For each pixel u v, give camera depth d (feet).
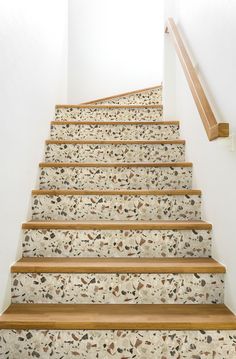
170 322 5.72
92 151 10.03
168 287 6.65
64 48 13.91
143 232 7.50
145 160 10.03
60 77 12.99
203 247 7.50
